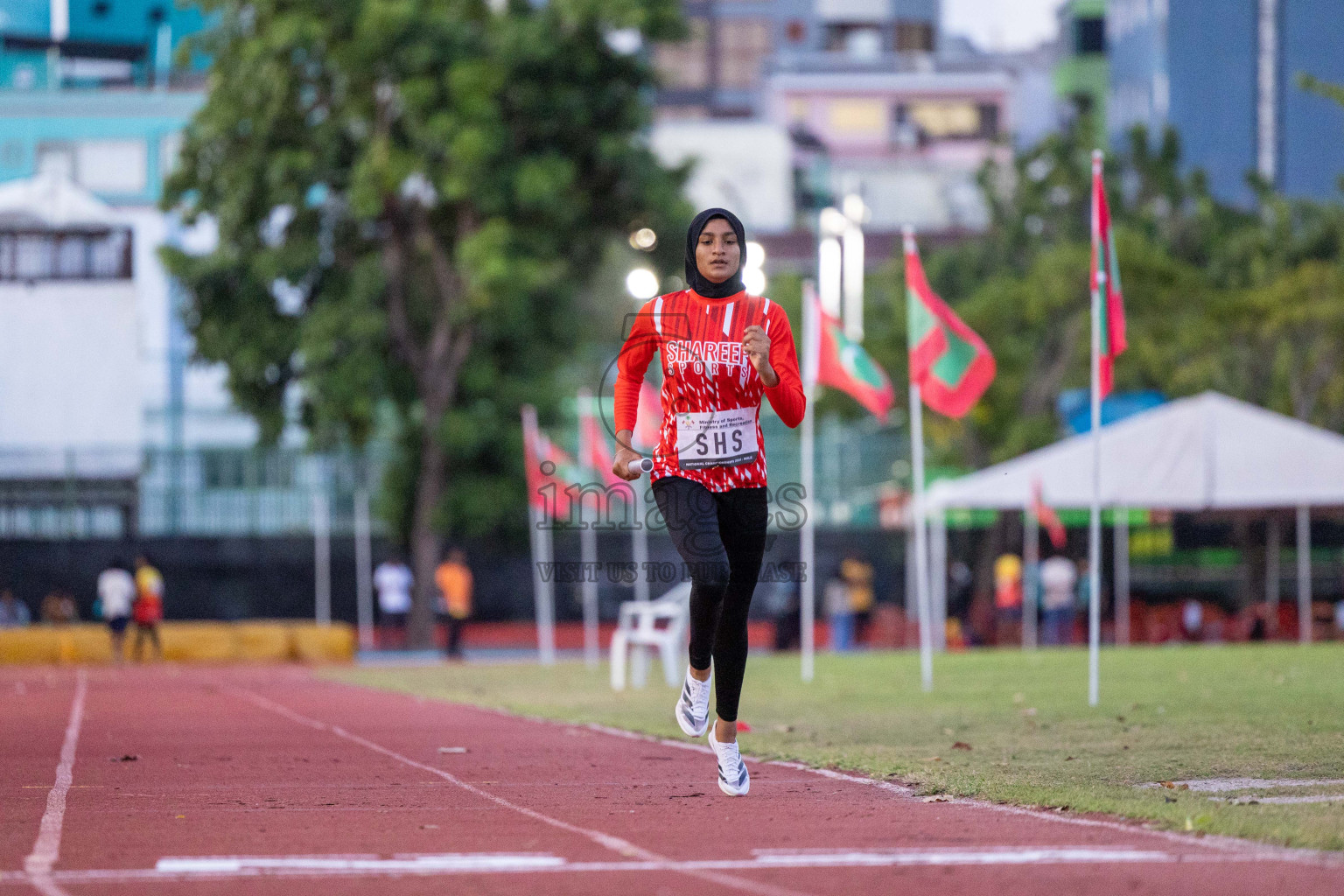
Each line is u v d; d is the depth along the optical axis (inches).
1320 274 4397.1
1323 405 4453.7
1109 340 1679.4
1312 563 4365.2
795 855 673.0
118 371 4736.7
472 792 925.2
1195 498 3238.2
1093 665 1578.5
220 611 4510.3
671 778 1001.5
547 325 4414.4
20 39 6176.2
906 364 4687.5
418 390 4404.5
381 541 4596.5
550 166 4072.3
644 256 4389.8
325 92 4116.6
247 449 4611.2
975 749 1143.0
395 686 2330.2
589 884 609.3
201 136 4055.1
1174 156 5782.5
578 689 2212.1
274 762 1133.7
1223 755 1059.9
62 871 644.1
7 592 4101.9
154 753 1217.4
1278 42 7628.0
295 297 4468.5
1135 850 674.8
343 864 656.4
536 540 3604.8
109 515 4522.6
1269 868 626.8
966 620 4025.6
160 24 6240.2
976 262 5561.0
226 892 596.4
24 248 4783.5
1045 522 3361.2
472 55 4030.5
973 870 632.4
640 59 4350.4
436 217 4286.4
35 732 1454.2
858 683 2087.8
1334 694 1608.0
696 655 819.4
